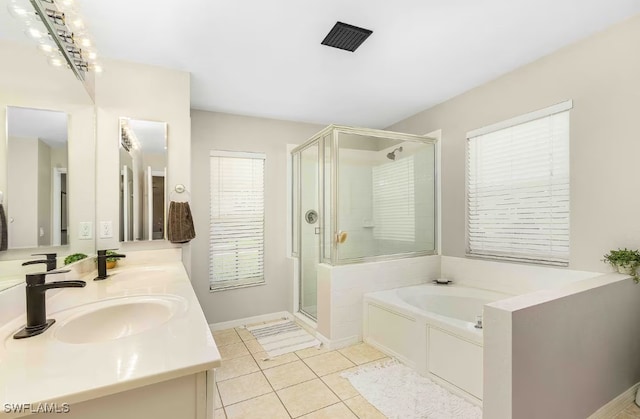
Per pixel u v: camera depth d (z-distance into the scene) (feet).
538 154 7.75
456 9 5.64
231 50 6.98
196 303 4.20
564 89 7.07
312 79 8.55
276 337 9.65
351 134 9.78
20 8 4.26
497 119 8.57
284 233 11.85
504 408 4.14
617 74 6.22
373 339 8.84
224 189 10.95
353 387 6.68
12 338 3.04
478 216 9.30
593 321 5.25
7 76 4.88
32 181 4.91
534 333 4.33
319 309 9.43
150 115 7.54
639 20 5.91
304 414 5.79
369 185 9.93
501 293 8.52
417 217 10.55
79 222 6.31
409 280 10.00
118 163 7.14
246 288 11.16
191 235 7.94
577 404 4.99
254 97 9.71
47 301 4.28
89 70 5.94
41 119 5.31
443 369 6.69
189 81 8.05
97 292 4.77
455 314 9.04
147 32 6.22
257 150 11.44
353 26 6.14
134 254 7.29
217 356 2.64
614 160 6.29
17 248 4.45
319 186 10.23
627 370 5.91
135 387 2.28
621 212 6.20
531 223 7.93
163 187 7.66
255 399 6.28
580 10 5.74
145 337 3.04
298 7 5.53
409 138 10.39
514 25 6.19
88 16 5.64
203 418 2.61
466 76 8.48
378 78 8.54
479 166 9.25
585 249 6.79
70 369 2.40
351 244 9.55
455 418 5.59
